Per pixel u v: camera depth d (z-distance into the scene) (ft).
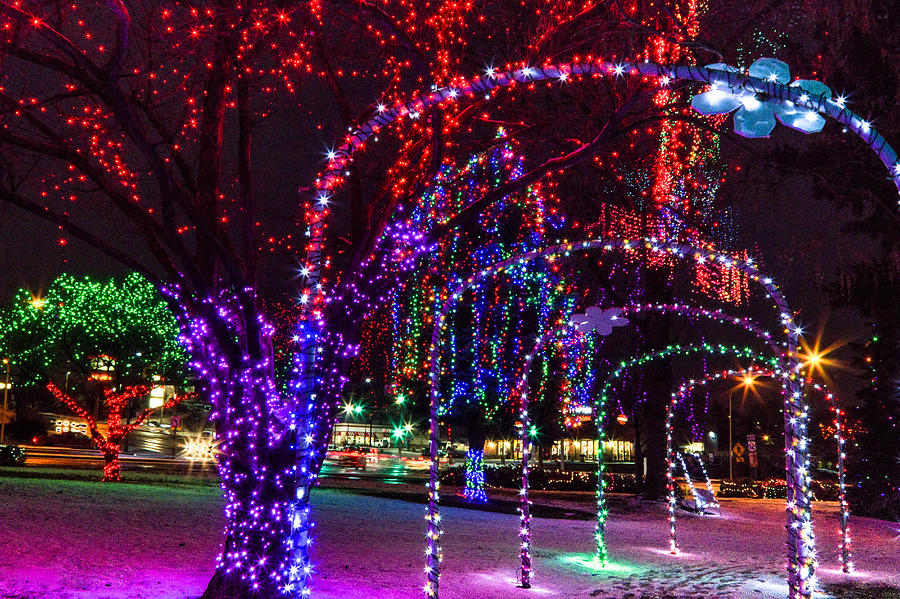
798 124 14.55
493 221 67.21
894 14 63.00
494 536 57.06
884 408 96.73
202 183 31.63
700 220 65.26
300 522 29.63
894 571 50.39
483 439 86.84
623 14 25.94
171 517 51.52
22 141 26.71
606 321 39.42
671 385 99.45
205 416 157.89
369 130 25.30
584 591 38.73
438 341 29.35
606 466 231.30
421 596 34.09
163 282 30.48
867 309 86.94
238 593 29.07
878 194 65.36
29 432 206.39
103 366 111.45
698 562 51.03
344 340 32.14
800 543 31.91
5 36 24.88
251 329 30.07
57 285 104.99
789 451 32.17
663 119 30.32
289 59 32.24
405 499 80.38
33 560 35.47
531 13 33.83
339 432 201.26
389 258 32.68
